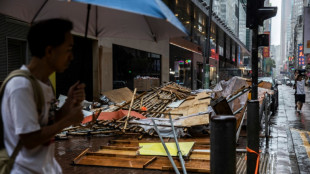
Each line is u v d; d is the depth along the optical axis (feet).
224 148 8.59
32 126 5.12
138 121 24.36
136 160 16.92
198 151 18.43
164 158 17.24
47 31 5.38
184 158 16.98
